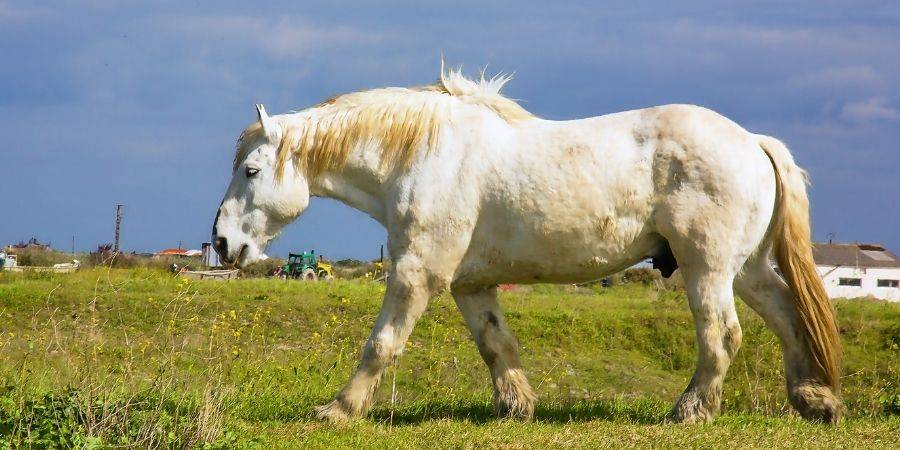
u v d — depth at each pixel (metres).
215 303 21.80
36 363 10.75
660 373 19.09
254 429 8.23
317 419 8.77
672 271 8.82
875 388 13.59
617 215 8.43
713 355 8.38
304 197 9.29
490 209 8.59
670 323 21.39
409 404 10.54
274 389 11.84
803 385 8.80
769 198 8.51
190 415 7.97
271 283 26.16
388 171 8.88
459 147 8.66
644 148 8.42
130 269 30.72
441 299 21.47
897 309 23.91
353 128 9.02
